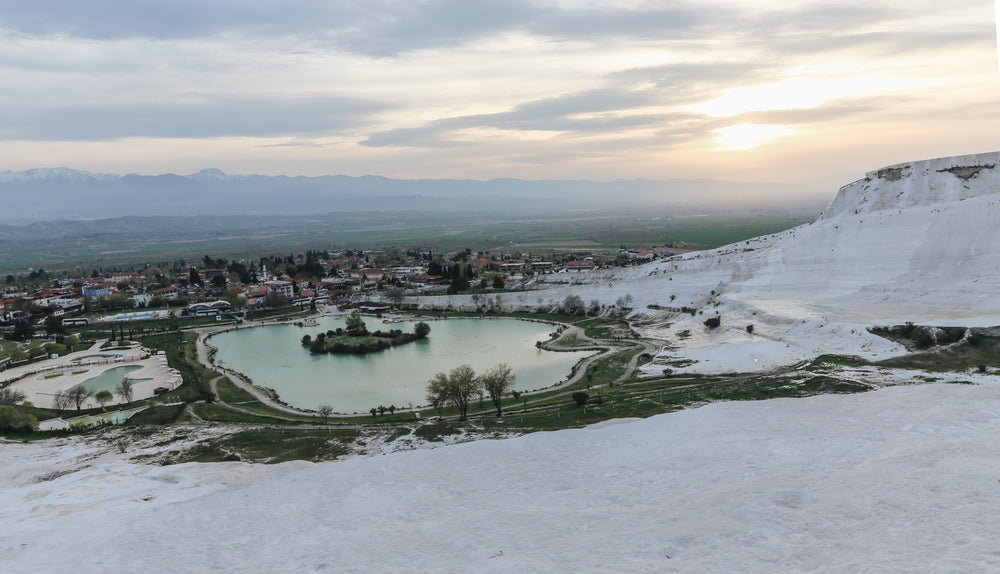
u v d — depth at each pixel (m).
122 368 155.88
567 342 167.62
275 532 41.22
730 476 43.59
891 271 163.25
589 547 32.62
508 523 38.22
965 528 27.97
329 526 41.72
